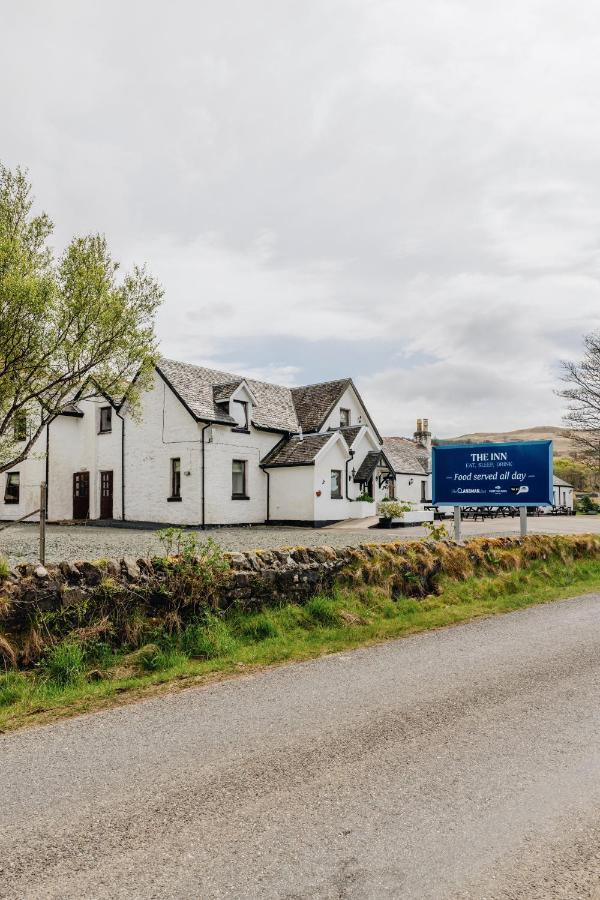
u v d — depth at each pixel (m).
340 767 4.27
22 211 15.12
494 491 14.61
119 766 4.36
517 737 4.75
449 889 2.95
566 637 8.12
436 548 12.03
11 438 18.80
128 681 6.42
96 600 7.47
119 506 28.34
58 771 4.30
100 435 29.53
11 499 30.53
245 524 27.41
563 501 57.75
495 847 3.28
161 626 7.74
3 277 12.67
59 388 15.22
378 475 32.47
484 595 11.34
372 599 10.12
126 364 15.51
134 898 2.91
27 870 3.13
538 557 13.72
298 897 2.89
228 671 6.77
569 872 3.08
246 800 3.82
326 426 31.33
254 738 4.82
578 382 42.53
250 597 8.92
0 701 5.94
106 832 3.48
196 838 3.41
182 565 8.32
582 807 3.70
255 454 28.23
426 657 7.18
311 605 9.28
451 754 4.45
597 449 42.94
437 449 15.32
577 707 5.42
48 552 14.48
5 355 13.25
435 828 3.47
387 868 3.11
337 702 5.63
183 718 5.31
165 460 26.69
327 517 27.70
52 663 6.66
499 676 6.36
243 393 27.44
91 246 14.73
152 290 15.36
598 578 13.65
